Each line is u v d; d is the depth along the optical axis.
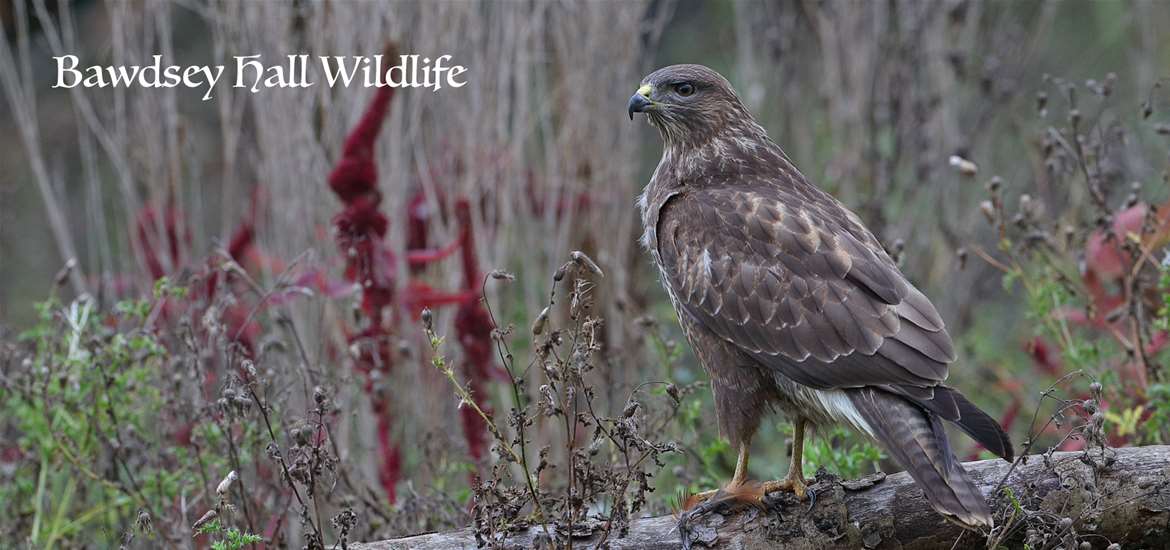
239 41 12.44
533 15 13.20
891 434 7.53
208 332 9.87
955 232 14.29
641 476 7.59
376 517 9.55
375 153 12.20
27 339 10.62
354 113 12.24
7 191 16.75
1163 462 7.63
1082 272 10.05
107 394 9.34
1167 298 9.02
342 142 12.27
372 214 11.05
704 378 12.52
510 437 11.42
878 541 7.70
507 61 12.79
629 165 13.45
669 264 8.76
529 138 13.42
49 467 10.07
